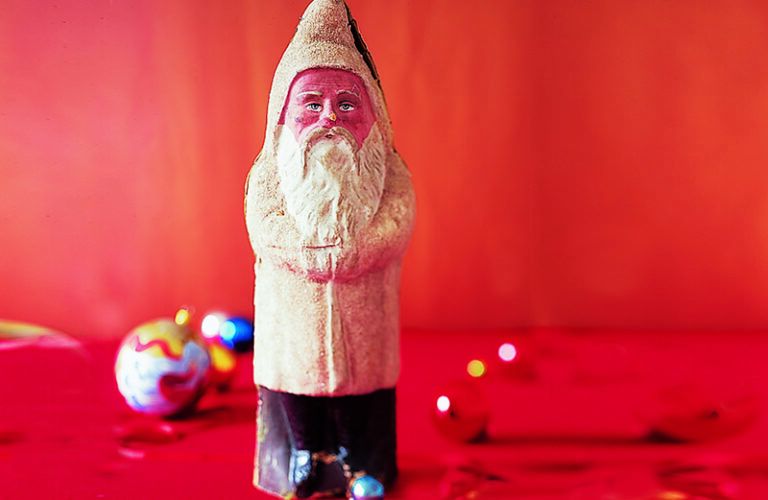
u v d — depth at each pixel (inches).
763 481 21.8
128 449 24.4
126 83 38.7
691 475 22.2
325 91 20.7
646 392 29.3
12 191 38.7
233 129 39.5
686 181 40.0
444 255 40.9
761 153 39.6
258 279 21.6
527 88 39.9
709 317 40.6
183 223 40.0
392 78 40.0
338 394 20.8
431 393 29.6
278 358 21.1
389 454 21.7
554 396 29.2
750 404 25.2
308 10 21.3
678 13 39.2
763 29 39.1
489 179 40.4
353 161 20.6
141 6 38.4
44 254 39.3
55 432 25.7
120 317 40.1
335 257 20.2
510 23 39.6
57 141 38.6
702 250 40.3
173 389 26.0
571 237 40.6
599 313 40.9
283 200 20.9
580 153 40.1
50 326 39.7
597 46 39.6
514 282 41.0
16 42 37.5
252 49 39.0
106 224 39.6
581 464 23.2
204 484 22.0
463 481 22.1
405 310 41.3
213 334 32.1
